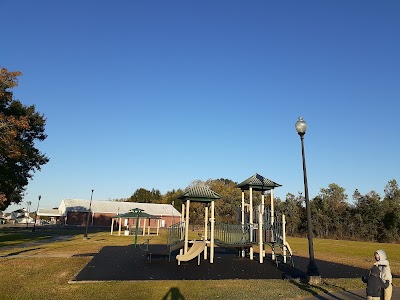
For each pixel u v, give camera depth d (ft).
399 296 32.07
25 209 388.78
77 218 243.81
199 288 34.14
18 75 92.73
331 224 200.75
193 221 252.42
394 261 68.28
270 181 64.23
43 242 97.86
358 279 41.42
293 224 212.64
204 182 273.95
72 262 52.44
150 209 263.90
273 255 61.46
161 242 105.81
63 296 29.55
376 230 183.52
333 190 211.41
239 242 60.29
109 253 67.77
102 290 32.19
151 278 39.65
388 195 193.67
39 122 126.11
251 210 63.57
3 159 107.76
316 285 36.58
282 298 30.14
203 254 66.28
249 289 33.99
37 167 131.34
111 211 252.42
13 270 44.01
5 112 108.27
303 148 41.81
